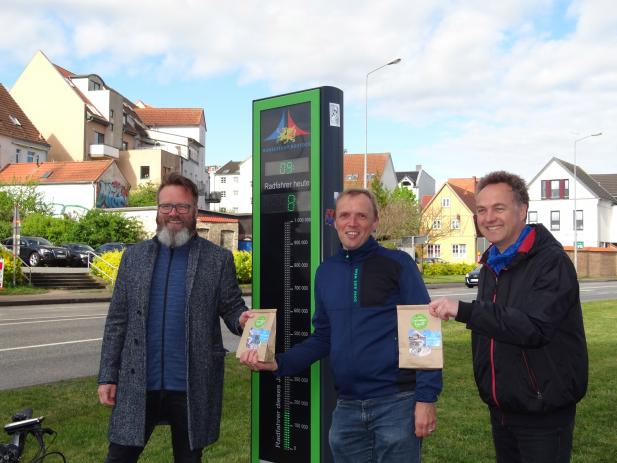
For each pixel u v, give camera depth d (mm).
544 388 2793
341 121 4219
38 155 52875
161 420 3434
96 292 24984
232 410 6449
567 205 63406
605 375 8242
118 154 59625
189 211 3484
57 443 5332
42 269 28219
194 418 3295
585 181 63688
